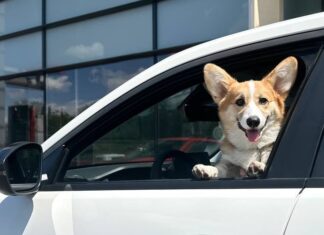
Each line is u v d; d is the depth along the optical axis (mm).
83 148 2250
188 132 3838
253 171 1831
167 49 8836
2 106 11727
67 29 10367
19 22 11250
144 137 5262
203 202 1841
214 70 2018
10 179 2059
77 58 10234
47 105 10805
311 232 1614
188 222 1845
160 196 1939
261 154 1960
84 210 2078
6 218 2268
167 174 2615
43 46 10797
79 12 10141
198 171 1944
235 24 8023
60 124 10555
